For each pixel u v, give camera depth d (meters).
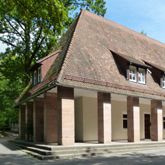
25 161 16.66
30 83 32.19
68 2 31.72
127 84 25.02
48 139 23.66
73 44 23.55
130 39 31.55
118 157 17.95
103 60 24.88
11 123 60.53
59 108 20.52
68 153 18.64
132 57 28.70
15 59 36.91
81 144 21.31
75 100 27.39
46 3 12.64
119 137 28.81
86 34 25.92
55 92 24.05
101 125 22.69
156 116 27.52
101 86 22.44
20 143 27.05
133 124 24.98
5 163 15.98
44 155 17.95
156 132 27.38
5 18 32.66
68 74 20.81
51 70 24.02
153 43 35.44
